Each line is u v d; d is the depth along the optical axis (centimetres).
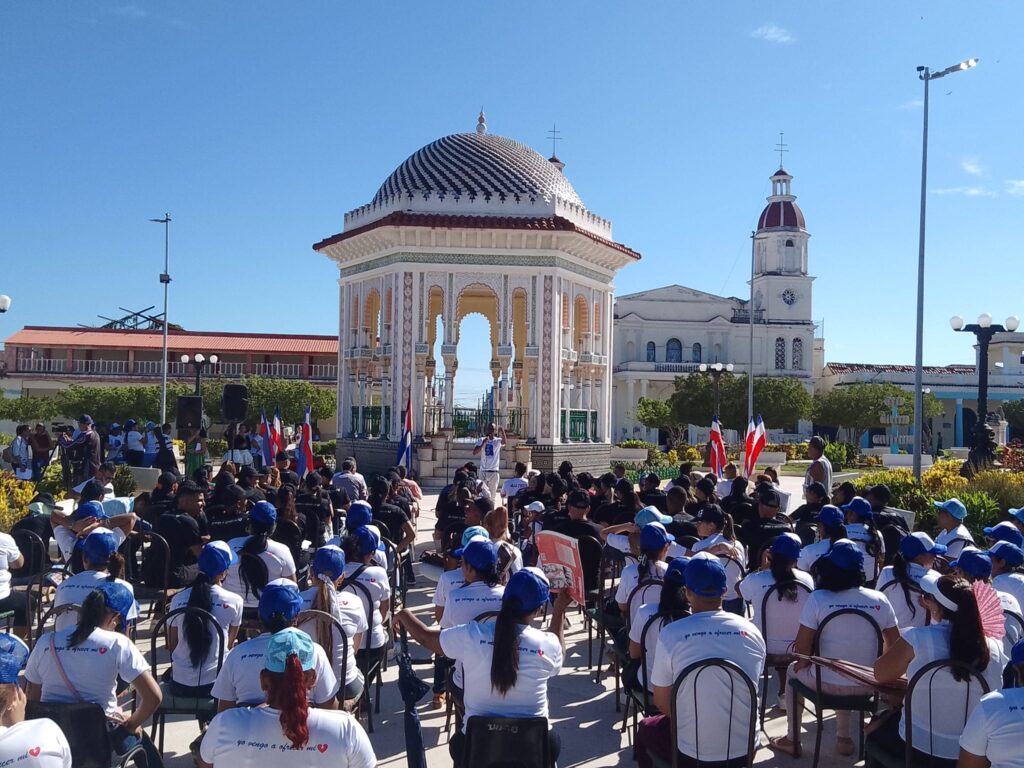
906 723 604
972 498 1792
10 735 453
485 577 745
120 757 607
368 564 873
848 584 739
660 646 611
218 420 5744
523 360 3291
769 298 9194
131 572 1162
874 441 7725
